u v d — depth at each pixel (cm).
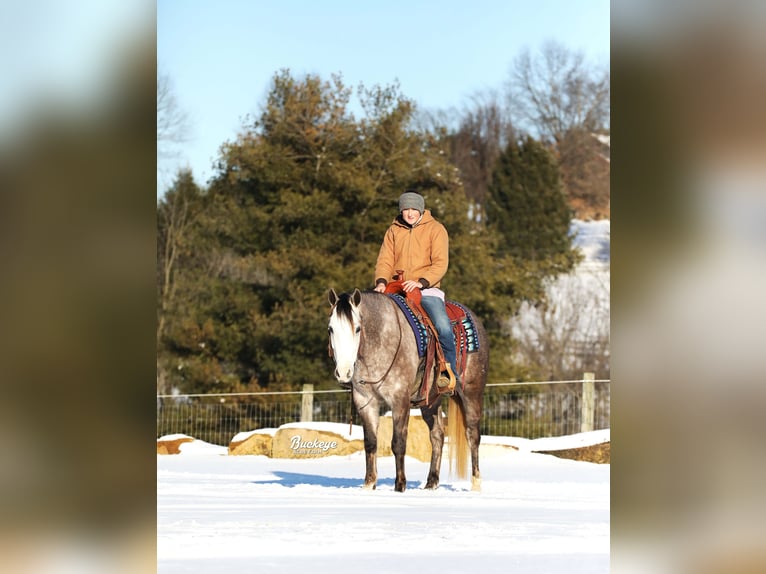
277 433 2055
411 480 1541
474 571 670
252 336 3544
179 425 3412
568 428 3769
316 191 3631
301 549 745
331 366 3512
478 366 1371
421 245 1312
